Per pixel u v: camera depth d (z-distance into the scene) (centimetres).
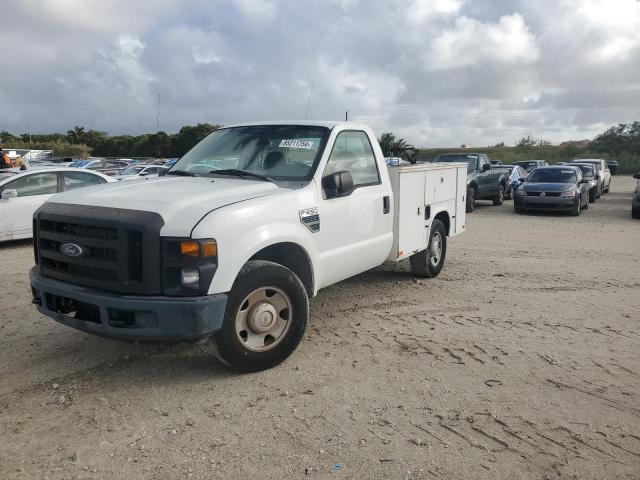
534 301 662
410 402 395
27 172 1082
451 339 523
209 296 389
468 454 330
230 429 357
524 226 1419
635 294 702
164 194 426
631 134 6462
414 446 338
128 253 385
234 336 417
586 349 501
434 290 707
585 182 1838
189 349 491
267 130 557
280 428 358
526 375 442
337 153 530
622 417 376
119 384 423
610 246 1091
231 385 420
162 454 329
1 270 840
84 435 350
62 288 410
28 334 535
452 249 1049
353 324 565
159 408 385
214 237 390
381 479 305
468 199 1748
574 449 337
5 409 384
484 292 702
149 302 377
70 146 5872
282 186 486
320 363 462
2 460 322
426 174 688
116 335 388
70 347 499
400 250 630
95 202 421
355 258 548
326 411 381
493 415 376
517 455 329
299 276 490
